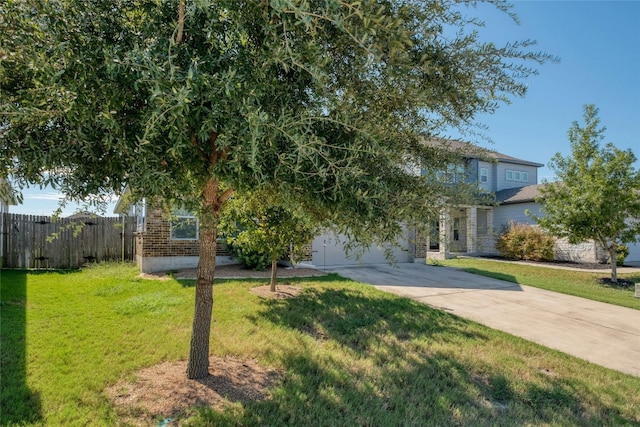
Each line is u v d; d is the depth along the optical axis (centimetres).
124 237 1170
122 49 202
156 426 262
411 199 237
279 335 458
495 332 521
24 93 200
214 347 412
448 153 324
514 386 353
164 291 686
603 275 1161
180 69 191
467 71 252
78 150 209
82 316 516
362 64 228
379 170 243
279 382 337
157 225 970
